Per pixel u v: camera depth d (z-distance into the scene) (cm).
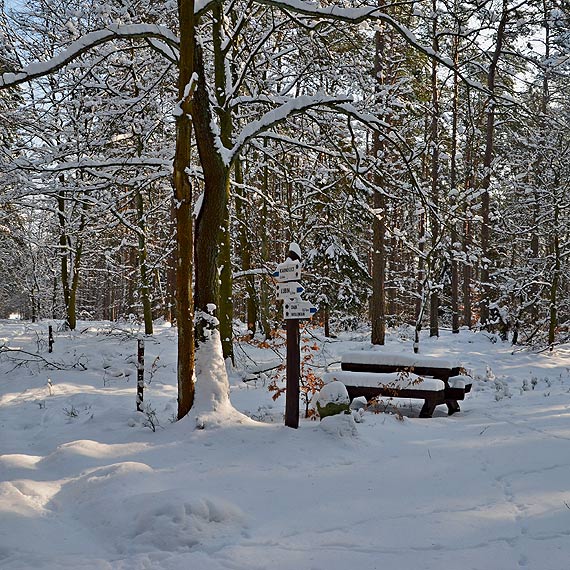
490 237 2484
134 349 1482
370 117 930
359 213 1845
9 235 2402
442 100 2202
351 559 399
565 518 458
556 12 1847
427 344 1878
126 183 1242
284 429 718
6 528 440
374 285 1836
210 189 821
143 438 705
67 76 1380
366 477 577
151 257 2083
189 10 767
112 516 463
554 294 1836
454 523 459
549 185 1883
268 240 2112
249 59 1145
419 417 903
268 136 1098
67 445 649
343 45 1304
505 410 942
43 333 1766
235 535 440
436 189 2009
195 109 814
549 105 2381
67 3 1433
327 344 1820
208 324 784
